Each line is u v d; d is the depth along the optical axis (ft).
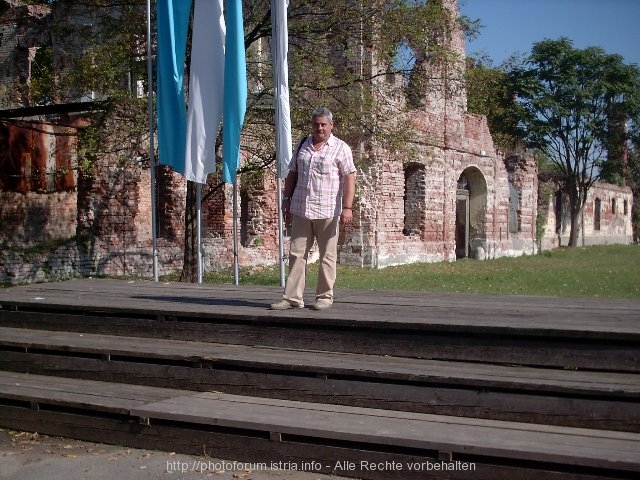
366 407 18.11
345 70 49.39
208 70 30.53
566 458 14.38
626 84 127.75
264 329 21.06
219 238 66.69
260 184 66.59
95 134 48.39
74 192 62.75
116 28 47.93
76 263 57.57
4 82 84.07
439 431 16.07
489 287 56.34
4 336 23.27
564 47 124.88
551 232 135.03
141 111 47.98
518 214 110.83
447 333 18.97
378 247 74.08
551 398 16.46
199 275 32.09
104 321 23.39
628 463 13.94
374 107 48.44
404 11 46.65
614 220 172.76
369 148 72.02
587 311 21.40
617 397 15.90
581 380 16.72
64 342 22.20
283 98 29.63
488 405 16.97
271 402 18.71
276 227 71.92
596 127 130.72
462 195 96.02
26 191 57.47
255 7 47.03
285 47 29.60
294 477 16.48
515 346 18.29
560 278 65.98
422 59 50.55
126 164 53.67
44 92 69.77
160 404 18.62
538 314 20.76
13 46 83.51
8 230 57.41
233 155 30.83
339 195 22.43
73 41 55.88
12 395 20.20
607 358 17.49
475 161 94.63
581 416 16.20
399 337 19.47
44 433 19.95
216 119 30.73
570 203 141.69
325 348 20.30
